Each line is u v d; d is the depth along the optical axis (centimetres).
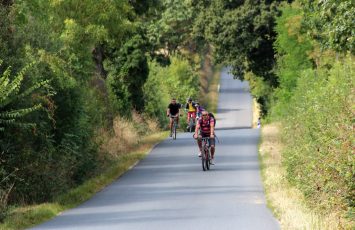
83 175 5703
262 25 11706
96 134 6288
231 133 10969
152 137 10000
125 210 4206
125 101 10700
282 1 11856
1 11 4559
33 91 4722
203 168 6338
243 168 6462
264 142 8606
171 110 9981
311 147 4250
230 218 3766
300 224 3259
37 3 5856
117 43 7656
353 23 4875
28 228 3584
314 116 4653
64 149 5297
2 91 4131
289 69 8744
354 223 3125
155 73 13150
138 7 9856
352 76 4575
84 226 3600
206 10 12625
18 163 4566
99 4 6888
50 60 5125
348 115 3541
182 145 8900
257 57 12450
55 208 4216
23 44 4822
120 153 7456
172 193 4978
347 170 3291
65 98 5334
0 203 3925
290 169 4812
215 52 12512
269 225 3478
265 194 4809
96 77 7825
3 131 4459
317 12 5425
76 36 6494
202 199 4625
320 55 8050
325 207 3616
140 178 5938
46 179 4694
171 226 3538
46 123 4912
